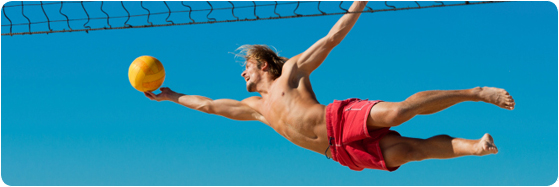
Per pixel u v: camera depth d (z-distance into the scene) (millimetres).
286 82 9016
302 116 8758
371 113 8414
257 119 9500
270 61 9344
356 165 8930
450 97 8125
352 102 8703
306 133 8844
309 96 8883
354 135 8508
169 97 9938
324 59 9055
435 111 8266
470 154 8195
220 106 9633
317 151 9078
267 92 9234
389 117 8281
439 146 8453
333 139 8695
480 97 8062
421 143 8578
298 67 9078
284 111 8891
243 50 9539
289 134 8992
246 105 9500
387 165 8750
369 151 8703
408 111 8188
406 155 8625
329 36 8930
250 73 9383
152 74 9656
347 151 8727
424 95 8211
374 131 8641
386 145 8703
